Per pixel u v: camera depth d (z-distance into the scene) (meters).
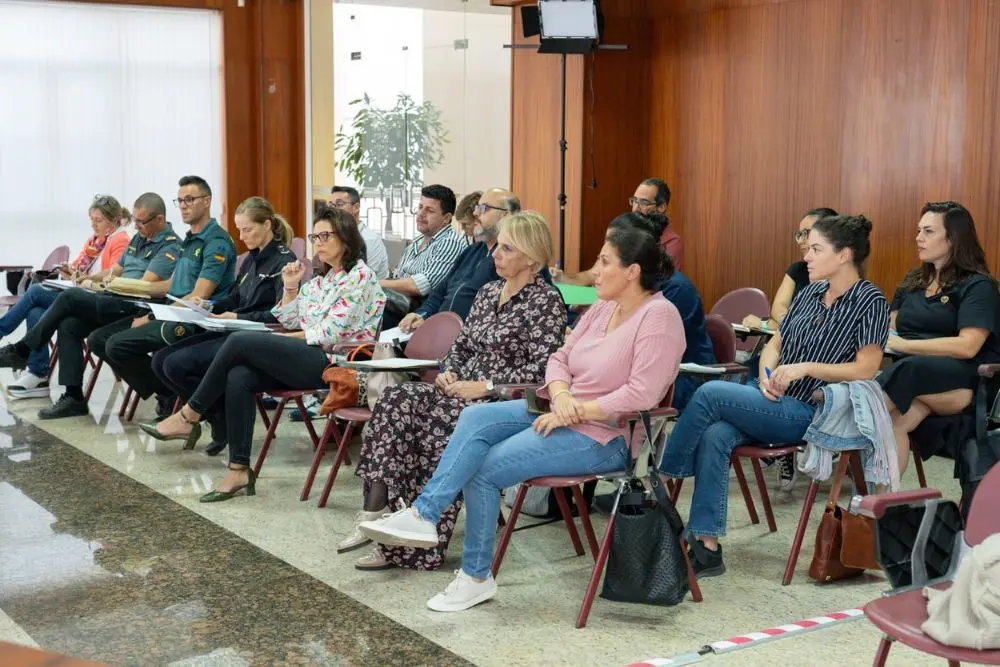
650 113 7.29
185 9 9.30
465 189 9.23
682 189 7.11
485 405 3.31
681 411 4.24
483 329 3.77
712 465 3.45
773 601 3.33
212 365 4.41
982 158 5.44
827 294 3.65
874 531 2.30
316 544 3.83
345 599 3.31
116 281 5.84
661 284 4.25
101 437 5.40
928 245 4.16
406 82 9.67
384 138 9.93
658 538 3.09
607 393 3.24
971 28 5.46
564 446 3.19
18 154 8.88
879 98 5.93
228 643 2.98
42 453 5.07
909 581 2.35
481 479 3.23
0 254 8.92
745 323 4.78
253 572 3.54
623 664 2.86
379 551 3.58
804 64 6.30
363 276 4.57
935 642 2.08
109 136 9.16
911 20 5.75
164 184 9.41
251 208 5.50
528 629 3.09
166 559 3.66
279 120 9.66
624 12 7.13
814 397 3.44
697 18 6.91
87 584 3.42
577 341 3.41
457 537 3.95
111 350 5.46
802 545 3.87
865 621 3.15
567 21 6.54
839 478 3.45
